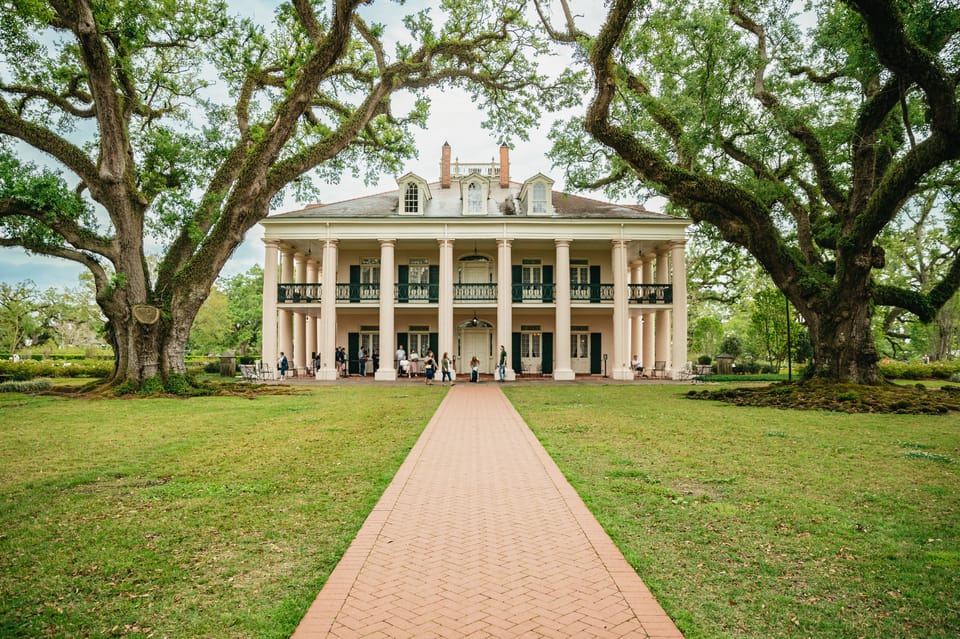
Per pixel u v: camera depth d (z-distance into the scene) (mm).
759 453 8086
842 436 9508
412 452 8289
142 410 13680
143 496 6062
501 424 11172
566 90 19875
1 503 5797
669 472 6949
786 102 15336
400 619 3350
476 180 27781
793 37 14547
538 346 31078
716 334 38125
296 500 5859
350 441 9258
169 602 3607
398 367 28438
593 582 3855
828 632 3191
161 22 16719
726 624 3279
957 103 12109
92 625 3328
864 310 15250
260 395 17656
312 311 30281
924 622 3301
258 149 16891
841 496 5887
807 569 4062
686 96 14844
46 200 15180
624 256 27078
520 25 18281
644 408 13766
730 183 15484
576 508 5465
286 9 17094
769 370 29688
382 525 5055
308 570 4113
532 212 27531
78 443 9164
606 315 31125
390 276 26719
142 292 17375
